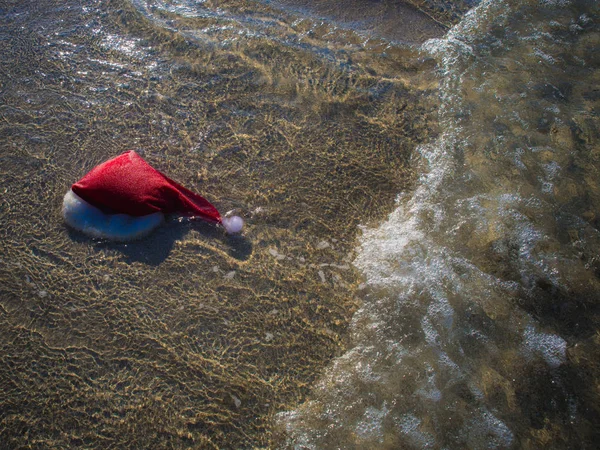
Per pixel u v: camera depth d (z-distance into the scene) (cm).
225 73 398
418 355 270
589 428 248
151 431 239
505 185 346
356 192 336
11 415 239
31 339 264
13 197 316
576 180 350
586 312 290
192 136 356
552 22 466
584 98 405
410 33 445
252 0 462
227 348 267
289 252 305
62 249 296
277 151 353
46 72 385
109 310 276
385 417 249
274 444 240
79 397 246
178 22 434
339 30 442
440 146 365
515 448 241
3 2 436
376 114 382
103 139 348
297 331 275
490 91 404
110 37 416
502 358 271
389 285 295
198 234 308
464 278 301
